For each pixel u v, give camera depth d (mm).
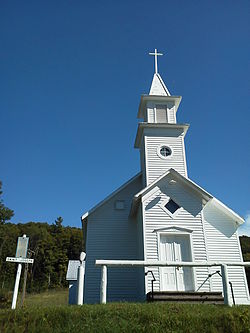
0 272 47656
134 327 7164
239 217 16797
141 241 15406
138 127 19172
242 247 41219
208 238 16562
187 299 11852
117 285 16547
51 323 7590
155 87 21000
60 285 52750
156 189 15562
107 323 7383
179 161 18281
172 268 14086
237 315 7676
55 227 76438
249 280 19391
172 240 14734
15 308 8766
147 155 18312
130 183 19078
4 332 7250
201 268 14203
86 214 17875
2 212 51188
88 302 15953
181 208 15250
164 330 7156
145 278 13672
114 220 18125
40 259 56719
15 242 55094
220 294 12086
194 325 7387
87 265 16828
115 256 17250
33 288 46656
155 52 22781
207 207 17297
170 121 19688
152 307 8461
